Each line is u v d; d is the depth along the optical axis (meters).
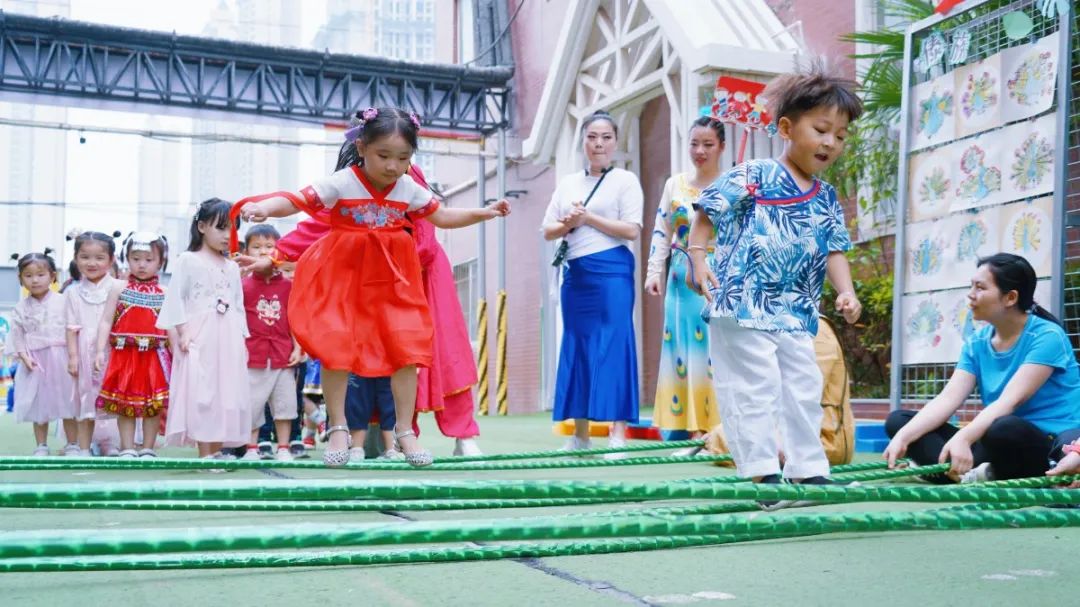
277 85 13.95
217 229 4.76
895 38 6.71
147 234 5.30
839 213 2.96
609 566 2.08
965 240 4.90
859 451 5.41
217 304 4.71
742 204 2.89
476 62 15.12
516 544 2.28
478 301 14.84
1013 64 4.71
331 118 14.20
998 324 3.32
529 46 14.39
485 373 14.35
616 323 5.04
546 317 12.98
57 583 1.94
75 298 5.74
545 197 13.82
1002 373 3.35
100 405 5.13
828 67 3.28
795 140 2.89
